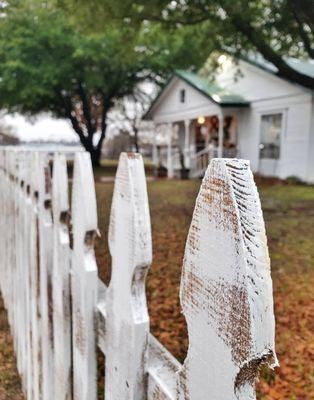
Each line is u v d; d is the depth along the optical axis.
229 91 15.39
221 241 0.58
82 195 1.12
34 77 15.88
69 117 21.67
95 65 17.14
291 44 7.94
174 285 3.50
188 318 0.67
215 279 0.59
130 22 7.19
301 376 2.28
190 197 8.96
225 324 0.58
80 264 1.15
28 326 1.95
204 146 18.14
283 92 13.02
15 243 2.39
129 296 0.89
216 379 0.60
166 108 18.23
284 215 6.68
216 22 7.29
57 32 15.11
